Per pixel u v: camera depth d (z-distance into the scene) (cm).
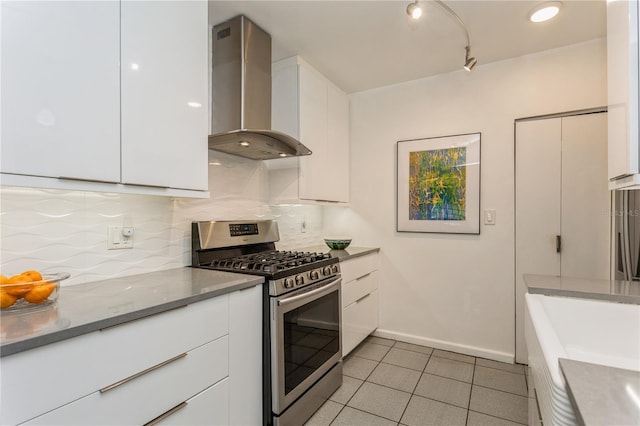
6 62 98
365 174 316
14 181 100
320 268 202
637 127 97
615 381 57
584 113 232
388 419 187
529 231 249
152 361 114
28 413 84
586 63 232
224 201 225
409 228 295
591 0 185
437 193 283
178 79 152
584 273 232
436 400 205
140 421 110
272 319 164
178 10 153
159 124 144
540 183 246
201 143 164
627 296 123
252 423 158
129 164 132
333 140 289
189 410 127
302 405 181
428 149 287
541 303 129
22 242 129
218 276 165
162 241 183
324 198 275
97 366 98
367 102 315
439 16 199
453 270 277
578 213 234
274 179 259
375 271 303
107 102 124
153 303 115
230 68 203
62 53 111
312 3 185
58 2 110
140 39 137
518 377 232
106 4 125
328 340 209
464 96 272
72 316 101
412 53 245
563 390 65
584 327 125
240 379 152
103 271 155
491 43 232
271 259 204
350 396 211
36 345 84
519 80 252
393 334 302
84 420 95
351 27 210
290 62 246
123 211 164
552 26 212
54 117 109
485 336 265
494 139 261
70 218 143
